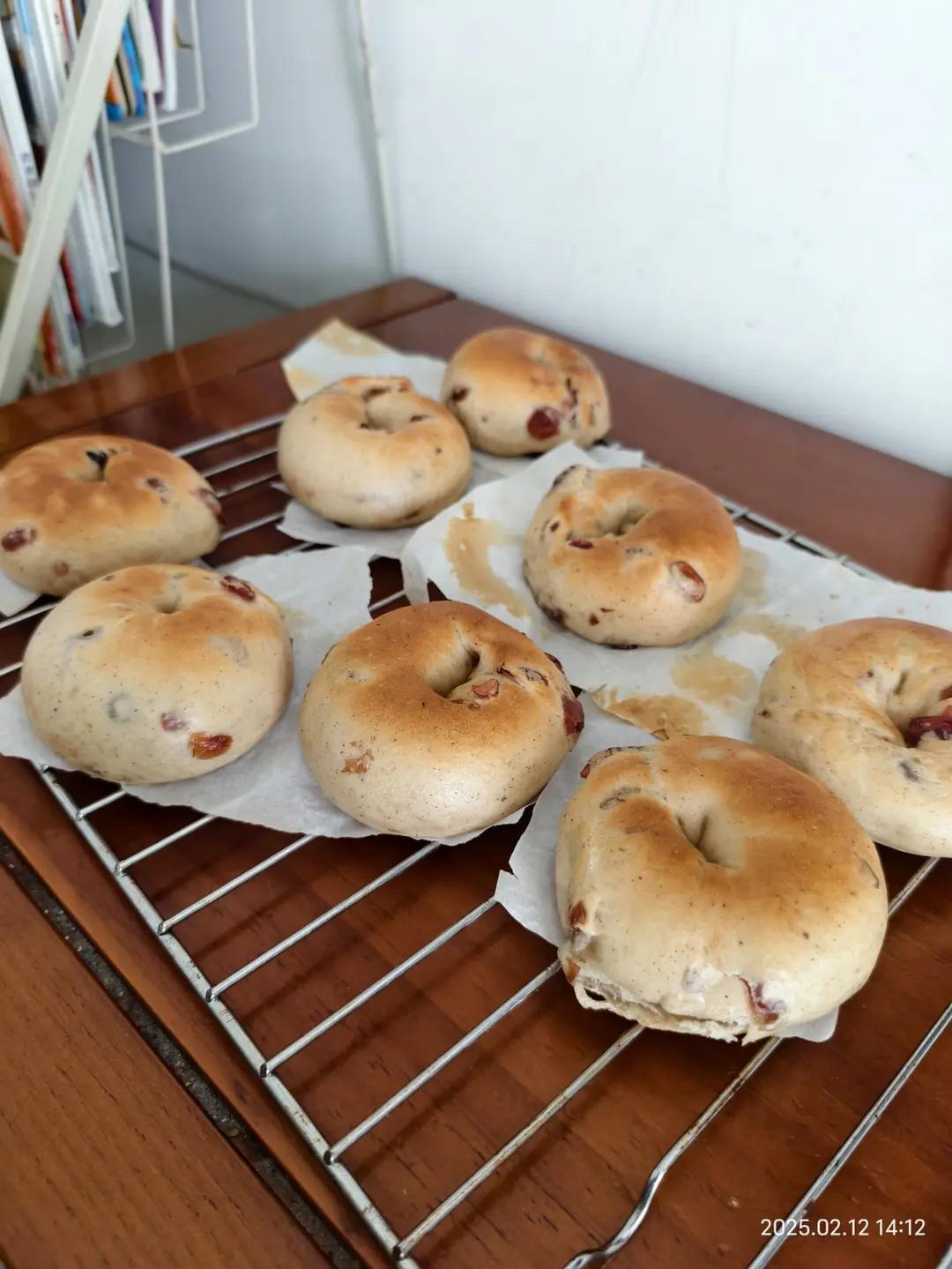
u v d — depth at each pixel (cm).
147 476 102
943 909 75
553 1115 60
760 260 126
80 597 86
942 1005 68
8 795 79
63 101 114
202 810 78
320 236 196
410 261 178
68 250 150
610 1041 65
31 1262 53
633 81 126
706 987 62
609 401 137
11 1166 57
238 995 66
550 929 70
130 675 78
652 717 90
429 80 151
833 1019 65
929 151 105
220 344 148
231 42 184
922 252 111
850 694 82
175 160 218
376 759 75
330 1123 59
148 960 68
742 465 124
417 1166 57
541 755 79
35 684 80
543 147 142
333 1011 65
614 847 67
